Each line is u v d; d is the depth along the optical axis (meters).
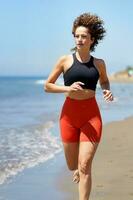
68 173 8.80
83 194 5.67
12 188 7.59
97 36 5.84
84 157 5.64
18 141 13.19
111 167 9.17
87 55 5.71
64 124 5.84
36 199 6.92
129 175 8.44
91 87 5.72
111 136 13.98
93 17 5.73
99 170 8.88
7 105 31.67
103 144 12.23
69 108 5.79
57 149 11.81
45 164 9.74
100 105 31.19
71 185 7.79
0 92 59.56
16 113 24.17
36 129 16.33
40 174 8.73
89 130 5.69
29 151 11.44
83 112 5.73
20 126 17.33
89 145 5.66
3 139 13.57
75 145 5.86
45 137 14.13
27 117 21.56
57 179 8.26
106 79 6.04
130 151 11.09
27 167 9.42
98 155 10.52
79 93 5.70
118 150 11.25
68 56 5.75
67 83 5.75
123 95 46.47
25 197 7.03
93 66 5.71
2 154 10.93
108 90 5.91
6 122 18.98
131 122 18.50
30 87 86.69
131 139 13.25
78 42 5.64
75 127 5.79
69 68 5.68
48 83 5.85
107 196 7.00
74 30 5.80
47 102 35.66
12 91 63.62
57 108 28.31
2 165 9.57
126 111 26.00
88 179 5.68
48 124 18.17
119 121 19.12
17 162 9.94
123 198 6.89
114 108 28.44
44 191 7.39
